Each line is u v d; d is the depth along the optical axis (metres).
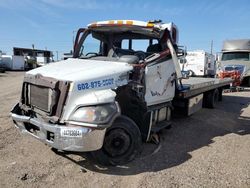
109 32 6.32
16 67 45.16
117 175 4.50
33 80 4.86
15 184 4.09
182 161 5.11
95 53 6.41
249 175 4.59
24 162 4.85
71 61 5.76
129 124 4.89
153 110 5.82
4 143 5.73
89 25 6.25
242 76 18.27
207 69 27.86
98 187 4.10
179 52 6.46
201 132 7.10
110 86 4.82
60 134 4.21
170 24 6.08
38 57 51.97
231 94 14.97
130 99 5.36
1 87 17.64
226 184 4.26
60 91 4.40
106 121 4.27
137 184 4.20
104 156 4.75
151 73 5.70
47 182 4.20
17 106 5.31
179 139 6.45
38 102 4.77
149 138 5.85
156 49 6.18
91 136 4.22
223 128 7.57
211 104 10.29
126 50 6.19
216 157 5.36
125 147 4.90
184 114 7.91
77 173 4.53
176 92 6.89
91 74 4.66
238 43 19.22
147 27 5.72
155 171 4.66
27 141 5.89
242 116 9.20
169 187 4.12
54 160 4.98
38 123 4.50
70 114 4.33
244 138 6.65
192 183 4.27
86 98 4.38
